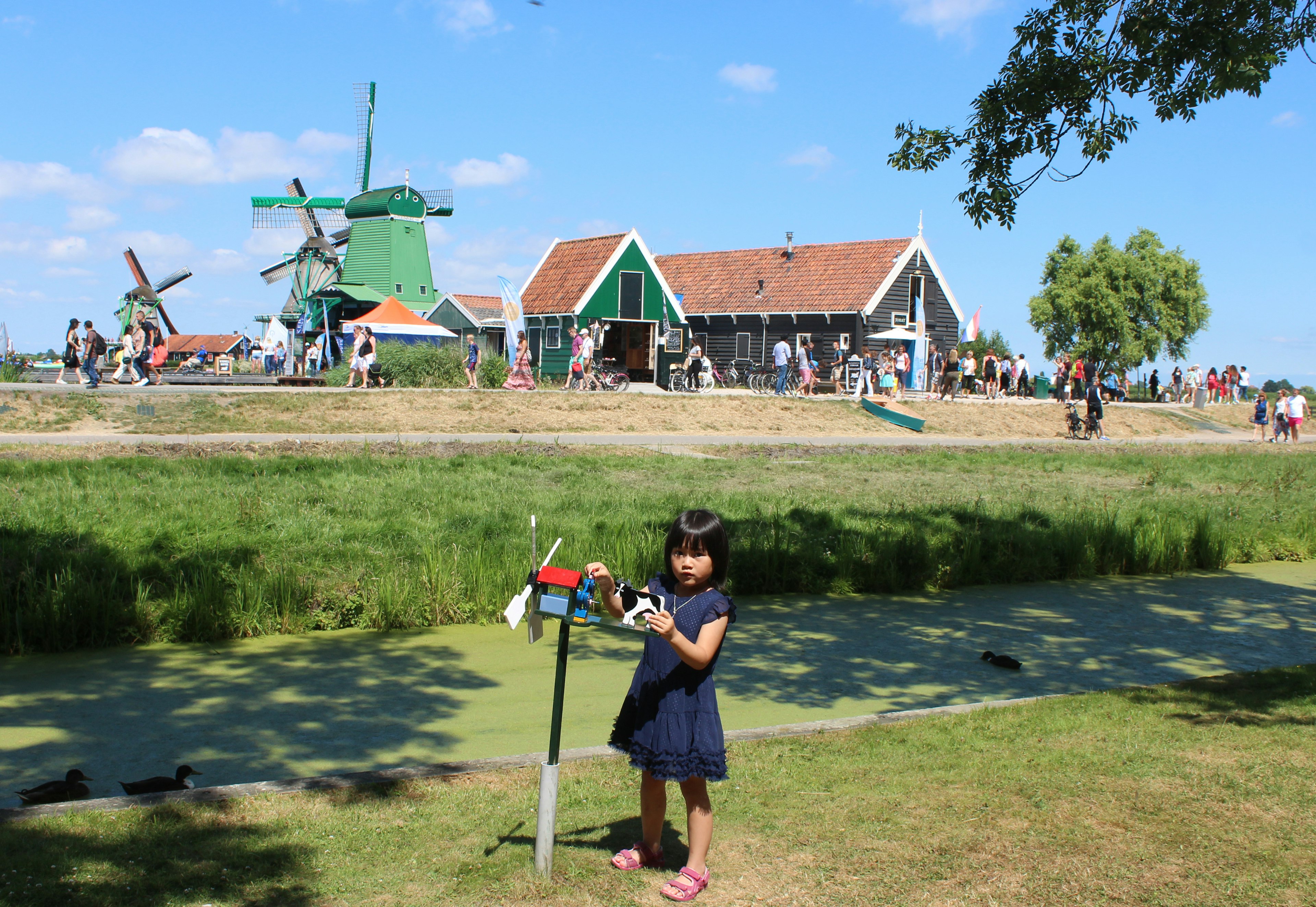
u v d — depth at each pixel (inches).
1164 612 405.1
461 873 148.7
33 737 239.5
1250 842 161.0
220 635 334.3
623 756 206.2
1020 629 371.2
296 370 1756.9
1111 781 187.6
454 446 787.4
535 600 140.0
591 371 1301.7
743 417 1117.1
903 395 1443.2
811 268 1706.4
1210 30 339.9
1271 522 587.2
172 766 222.8
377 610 356.5
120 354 1269.7
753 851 157.8
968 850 157.5
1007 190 384.5
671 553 150.5
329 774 218.2
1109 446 1135.0
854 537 462.0
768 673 304.3
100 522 405.1
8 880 140.9
